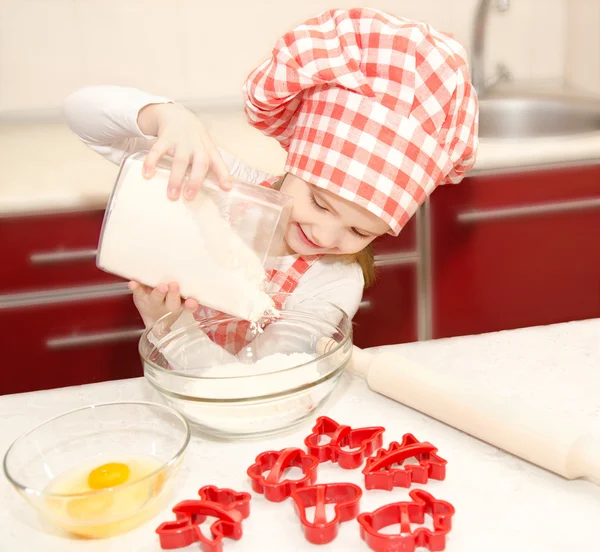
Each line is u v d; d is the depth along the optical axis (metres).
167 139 0.83
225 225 0.81
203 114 2.08
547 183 1.77
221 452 0.76
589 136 1.84
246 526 0.64
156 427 0.74
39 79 2.02
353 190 0.96
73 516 0.61
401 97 0.93
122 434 0.74
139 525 0.65
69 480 0.67
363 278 1.29
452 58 0.93
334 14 0.97
